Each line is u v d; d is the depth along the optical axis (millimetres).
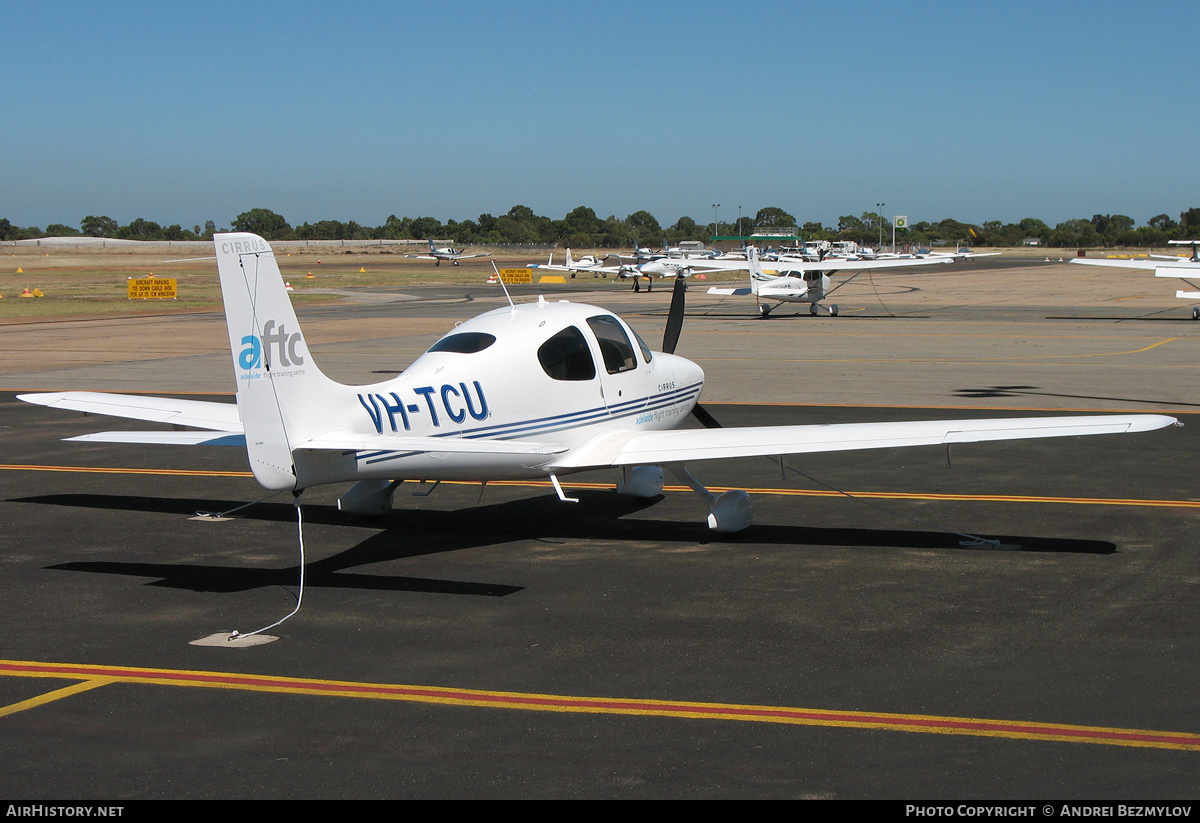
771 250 103188
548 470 7949
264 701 5113
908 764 4355
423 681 5352
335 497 9984
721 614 6391
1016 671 5379
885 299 47062
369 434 6809
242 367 6156
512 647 5840
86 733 4750
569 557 7801
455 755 4500
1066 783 4168
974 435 7273
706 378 19375
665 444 7906
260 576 7324
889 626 6117
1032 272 78750
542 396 7828
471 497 9984
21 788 4211
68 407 8836
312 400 6535
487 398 7484
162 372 20578
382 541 8320
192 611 6531
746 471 11195
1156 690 5105
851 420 14312
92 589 7008
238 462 11859
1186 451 11898
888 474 10898
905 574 7230
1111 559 7539
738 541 8250
